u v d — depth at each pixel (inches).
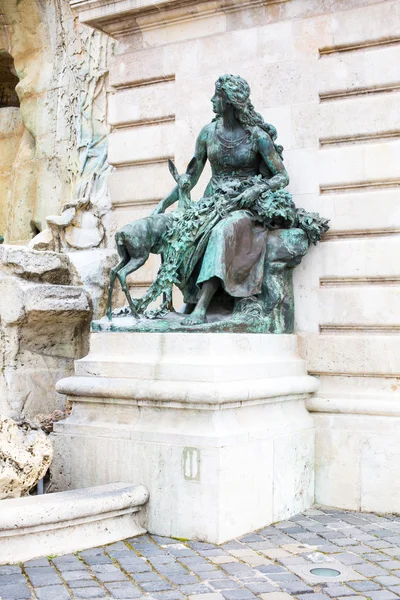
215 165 355.3
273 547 264.4
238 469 276.2
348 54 361.1
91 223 460.8
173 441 275.7
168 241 325.1
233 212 331.6
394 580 230.2
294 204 350.6
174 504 273.6
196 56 403.9
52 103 589.6
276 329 343.0
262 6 384.2
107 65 545.0
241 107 340.5
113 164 430.0
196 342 287.7
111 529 269.0
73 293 393.4
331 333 354.0
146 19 416.5
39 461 272.4
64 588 218.2
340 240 354.3
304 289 357.4
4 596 210.7
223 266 313.7
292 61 372.2
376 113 351.6
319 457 343.0
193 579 228.2
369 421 335.6
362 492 332.8
